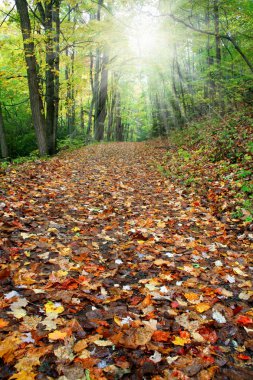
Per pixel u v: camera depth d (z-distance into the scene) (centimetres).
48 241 410
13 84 1602
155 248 436
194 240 474
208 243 464
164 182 907
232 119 1349
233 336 254
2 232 409
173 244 458
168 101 2481
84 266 358
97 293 306
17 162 1160
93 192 720
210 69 1591
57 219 502
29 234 421
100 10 1520
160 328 257
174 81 2253
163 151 1595
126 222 538
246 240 466
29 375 192
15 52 1289
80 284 314
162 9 1406
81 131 2608
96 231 480
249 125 1111
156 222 554
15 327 234
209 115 1823
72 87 1616
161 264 384
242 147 914
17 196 582
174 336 246
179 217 585
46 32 1238
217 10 1295
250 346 243
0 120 1595
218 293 321
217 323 268
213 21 1562
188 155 1180
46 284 305
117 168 1141
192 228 531
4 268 319
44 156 1285
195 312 282
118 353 225
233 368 221
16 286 293
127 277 352
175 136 1962
